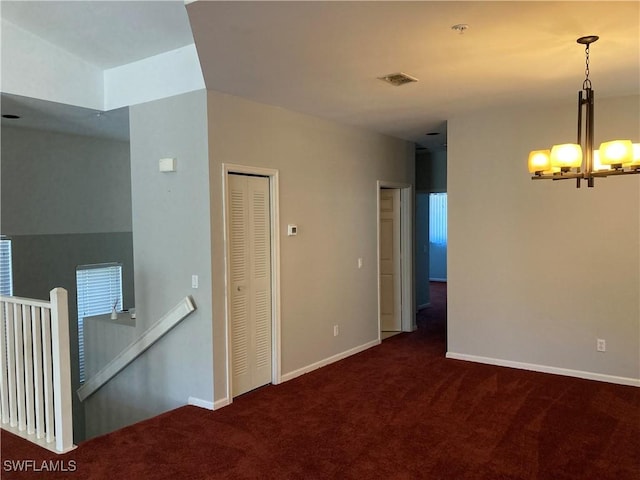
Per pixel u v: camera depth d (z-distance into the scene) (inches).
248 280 174.4
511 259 198.5
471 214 206.7
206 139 155.6
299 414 154.6
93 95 176.4
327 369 201.6
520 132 193.9
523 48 122.0
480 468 119.8
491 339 204.7
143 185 172.9
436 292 411.5
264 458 126.2
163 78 164.4
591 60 132.1
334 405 161.8
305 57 126.8
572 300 187.0
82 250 234.4
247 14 100.3
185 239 163.0
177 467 122.2
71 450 131.6
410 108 186.7
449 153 209.9
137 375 182.1
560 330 189.8
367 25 106.4
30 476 118.4
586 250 183.6
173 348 169.3
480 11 100.0
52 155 221.0
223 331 162.1
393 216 269.3
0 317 148.5
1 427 146.4
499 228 200.4
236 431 142.5
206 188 156.4
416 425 145.3
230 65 133.0
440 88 158.6
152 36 152.6
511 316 199.5
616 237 178.2
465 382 182.7
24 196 211.9
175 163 163.5
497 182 199.9
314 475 117.5
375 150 237.0
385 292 272.1
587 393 169.6
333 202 210.5
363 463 123.0
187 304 160.1
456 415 152.3
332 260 210.8
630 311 176.9
